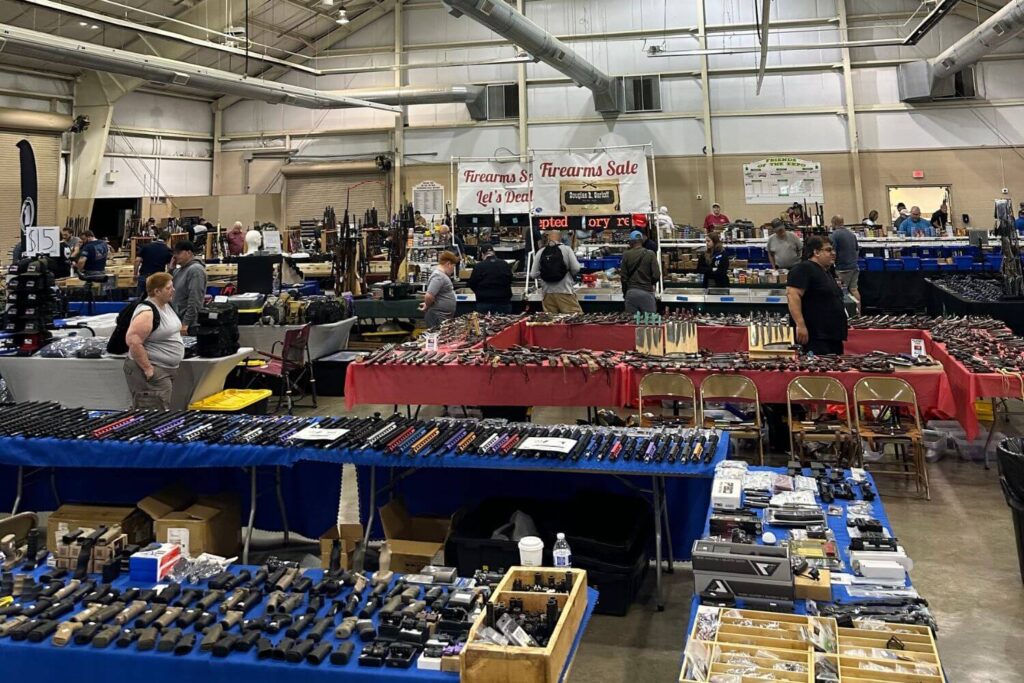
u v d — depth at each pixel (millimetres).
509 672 1743
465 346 5430
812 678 1654
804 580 2070
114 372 5504
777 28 14164
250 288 7863
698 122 14430
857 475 2938
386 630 2010
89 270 10047
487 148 15383
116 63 10484
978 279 9844
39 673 2023
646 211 8367
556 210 8508
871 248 11672
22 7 11633
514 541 3041
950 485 4449
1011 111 13516
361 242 9320
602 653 2729
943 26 13695
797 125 14109
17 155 13398
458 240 10406
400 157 15750
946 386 4398
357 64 15828
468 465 2955
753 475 2891
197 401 5340
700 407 4488
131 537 3262
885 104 13891
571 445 3021
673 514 3449
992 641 2732
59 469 3768
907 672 1671
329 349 7633
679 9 14398
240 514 3621
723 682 1650
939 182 13758
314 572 2479
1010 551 3506
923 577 3266
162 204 15422
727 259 9430
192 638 2021
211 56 14609
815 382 4402
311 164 16219
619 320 6777
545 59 11648
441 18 15438
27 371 5633
